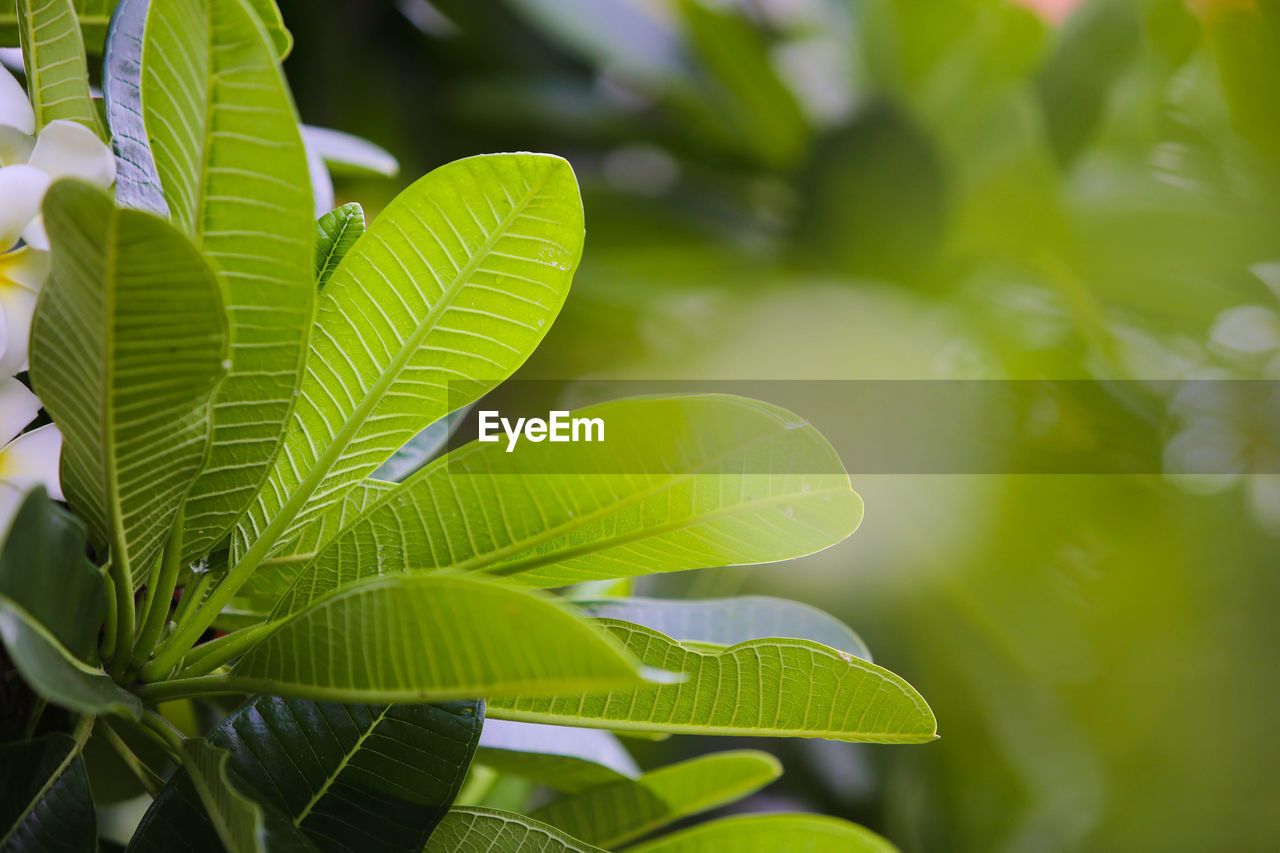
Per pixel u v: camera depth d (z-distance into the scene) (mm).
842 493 879
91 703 786
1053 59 2029
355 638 817
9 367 868
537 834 952
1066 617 2105
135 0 907
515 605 769
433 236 891
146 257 769
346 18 2053
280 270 828
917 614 2068
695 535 904
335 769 903
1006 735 2082
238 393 850
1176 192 2133
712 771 1157
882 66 2146
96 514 857
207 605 885
